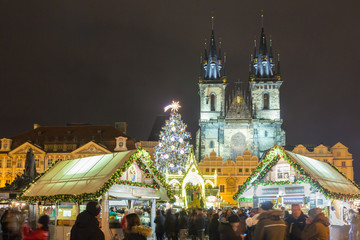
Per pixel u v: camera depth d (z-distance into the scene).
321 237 13.42
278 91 132.25
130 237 11.84
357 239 21.83
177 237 25.73
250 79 133.38
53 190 26.02
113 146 115.31
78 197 23.75
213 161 107.94
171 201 29.59
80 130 120.00
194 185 62.44
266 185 28.67
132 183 26.62
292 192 27.59
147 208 43.44
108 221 24.62
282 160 28.03
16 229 17.80
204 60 137.25
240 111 132.88
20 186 46.16
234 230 15.26
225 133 127.81
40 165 110.56
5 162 112.25
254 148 124.31
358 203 32.19
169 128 78.19
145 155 26.86
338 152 115.62
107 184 23.84
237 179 106.44
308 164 27.44
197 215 25.16
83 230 12.70
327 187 25.19
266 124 127.88
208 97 133.50
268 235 12.31
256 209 22.98
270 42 137.75
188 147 78.56
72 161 29.25
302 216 14.70
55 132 119.62
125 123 132.38
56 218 26.42
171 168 77.06
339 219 27.50
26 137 118.38
